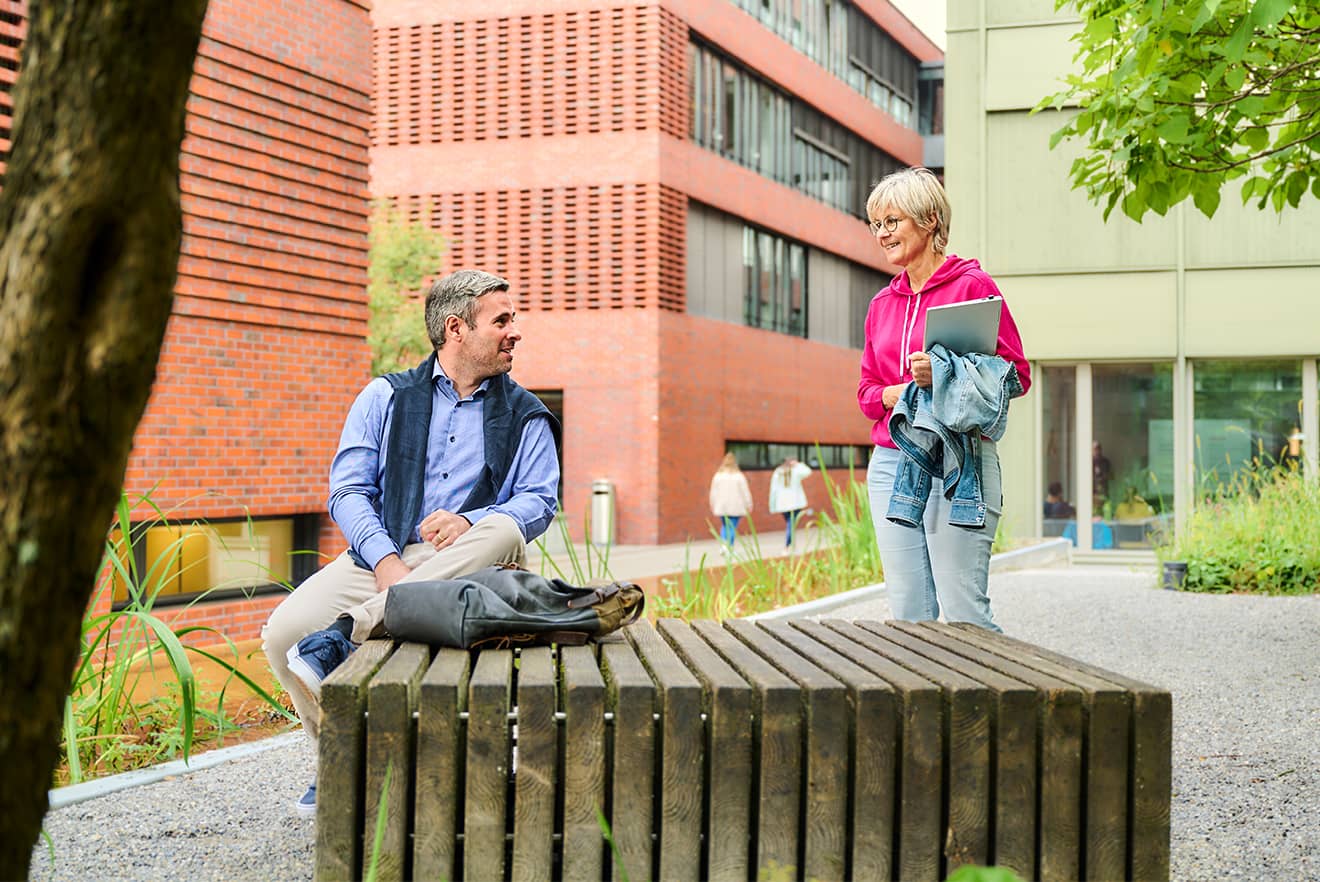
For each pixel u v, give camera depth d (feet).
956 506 13.78
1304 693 21.11
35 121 4.32
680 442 90.53
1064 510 62.59
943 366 13.60
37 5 4.33
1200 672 23.36
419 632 10.94
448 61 90.58
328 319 38.24
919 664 10.48
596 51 87.97
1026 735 9.20
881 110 129.49
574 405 88.63
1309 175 23.65
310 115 37.32
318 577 12.56
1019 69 61.93
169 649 14.46
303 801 12.44
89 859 11.80
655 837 9.65
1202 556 39.91
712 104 96.63
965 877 4.00
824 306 117.19
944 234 14.93
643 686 9.25
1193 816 13.25
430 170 91.09
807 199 112.27
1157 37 20.71
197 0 4.34
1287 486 43.52
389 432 13.24
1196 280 60.54
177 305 32.91
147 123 4.31
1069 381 62.69
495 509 12.82
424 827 9.06
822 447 116.26
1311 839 12.30
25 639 4.43
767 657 11.15
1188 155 22.76
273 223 35.94
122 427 4.49
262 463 35.88
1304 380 60.18
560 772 9.75
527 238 89.45
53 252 4.28
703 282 95.35
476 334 13.25
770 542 88.99
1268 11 17.29
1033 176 62.03
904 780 9.18
